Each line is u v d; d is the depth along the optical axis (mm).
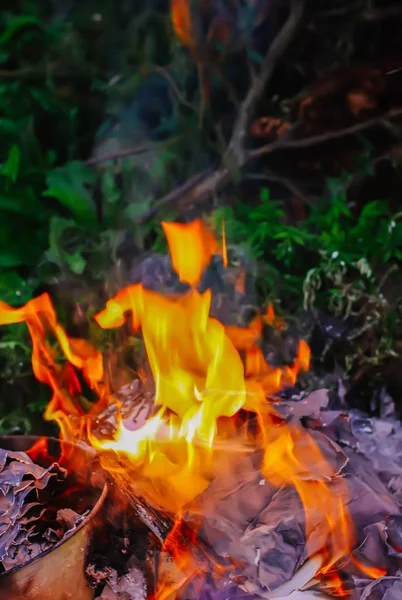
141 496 777
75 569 677
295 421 817
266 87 1871
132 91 1763
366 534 723
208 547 718
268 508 724
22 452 794
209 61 1743
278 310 1295
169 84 1799
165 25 1765
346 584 718
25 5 1703
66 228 1375
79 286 1342
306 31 1804
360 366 1211
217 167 1754
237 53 1812
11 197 1396
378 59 1777
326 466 749
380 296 1228
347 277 1306
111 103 1757
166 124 1764
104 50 1763
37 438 843
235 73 1837
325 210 1547
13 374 1273
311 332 1229
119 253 1397
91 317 1296
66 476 794
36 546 726
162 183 1644
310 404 870
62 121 1671
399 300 1254
